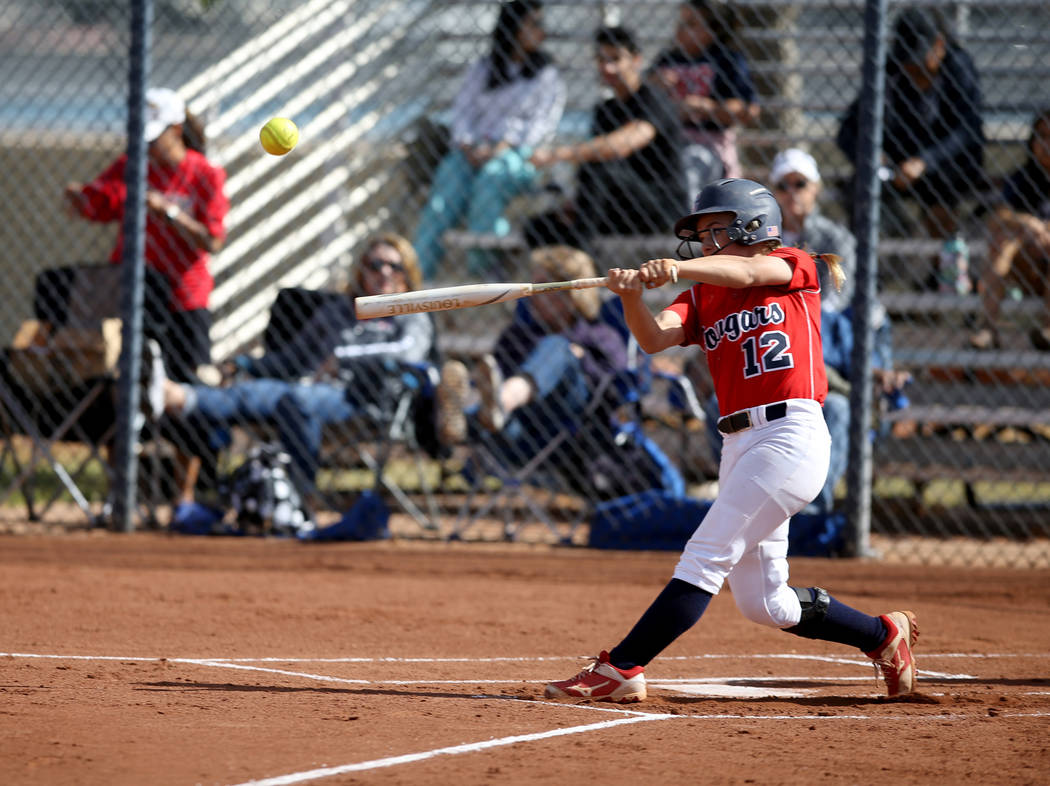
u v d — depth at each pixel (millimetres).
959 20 37469
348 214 44562
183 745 11273
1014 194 32406
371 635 18969
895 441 33375
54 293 30594
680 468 34062
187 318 30922
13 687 14055
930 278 36125
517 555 28047
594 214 33156
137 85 29359
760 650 18594
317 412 29625
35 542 28641
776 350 13797
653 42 41062
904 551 29219
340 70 42031
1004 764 10969
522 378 28141
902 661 14359
